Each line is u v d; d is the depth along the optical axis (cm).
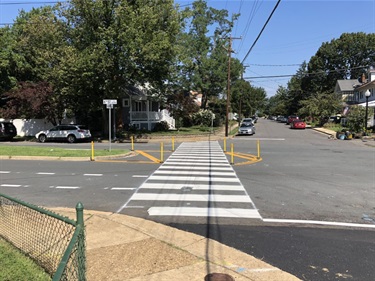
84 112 3844
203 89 5394
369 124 3975
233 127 5738
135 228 612
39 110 3278
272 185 1056
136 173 1270
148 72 3200
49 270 437
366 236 608
